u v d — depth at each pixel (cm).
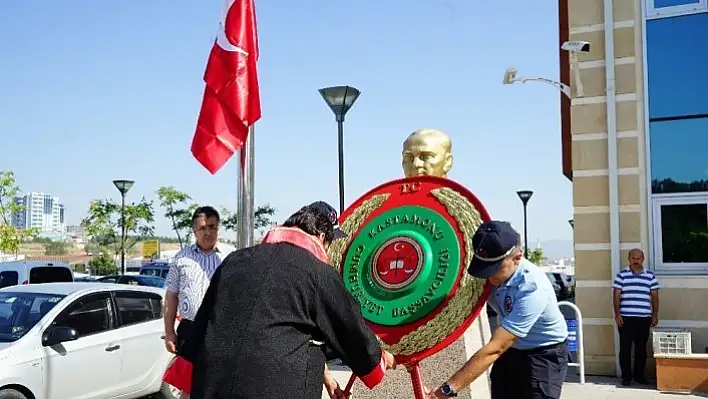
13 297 837
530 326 389
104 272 4031
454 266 398
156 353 903
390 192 446
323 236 363
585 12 1070
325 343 335
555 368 413
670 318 990
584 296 1041
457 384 388
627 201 1027
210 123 627
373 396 565
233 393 311
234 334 319
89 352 815
